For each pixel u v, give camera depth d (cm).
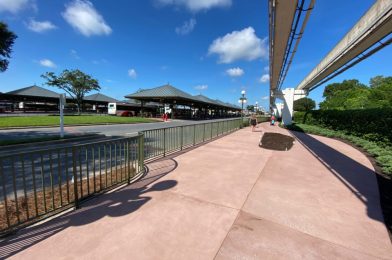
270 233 256
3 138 938
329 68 1332
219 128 1323
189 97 3569
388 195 390
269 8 642
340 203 351
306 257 216
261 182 442
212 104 4900
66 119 2214
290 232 260
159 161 599
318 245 236
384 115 944
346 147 960
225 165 568
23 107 4356
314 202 351
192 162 591
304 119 2320
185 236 244
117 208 308
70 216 283
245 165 576
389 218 303
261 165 582
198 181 434
